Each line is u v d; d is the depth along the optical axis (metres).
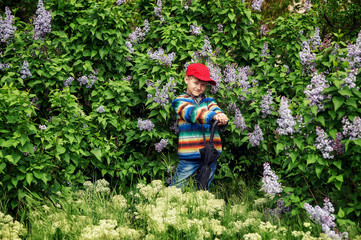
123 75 4.68
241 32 4.84
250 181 4.71
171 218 2.98
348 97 3.01
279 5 7.30
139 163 4.29
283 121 3.26
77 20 4.41
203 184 3.68
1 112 3.35
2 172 3.18
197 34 4.69
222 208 3.51
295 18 5.09
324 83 3.13
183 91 4.42
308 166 3.38
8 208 3.47
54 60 4.17
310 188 3.55
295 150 3.32
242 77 4.44
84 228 2.85
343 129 3.06
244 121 4.36
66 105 3.78
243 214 3.50
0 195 3.31
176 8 4.86
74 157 3.82
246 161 4.58
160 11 4.75
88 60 4.46
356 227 2.98
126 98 4.33
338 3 6.83
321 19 6.74
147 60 4.41
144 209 3.30
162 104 4.15
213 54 4.45
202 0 4.95
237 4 4.68
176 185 3.93
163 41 4.50
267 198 3.83
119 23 4.50
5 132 3.31
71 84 4.43
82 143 3.92
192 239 2.93
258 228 3.18
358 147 2.96
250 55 4.80
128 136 4.25
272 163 4.43
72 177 3.85
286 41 5.00
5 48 4.24
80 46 4.45
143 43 4.90
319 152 3.18
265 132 4.42
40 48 4.16
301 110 3.36
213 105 4.02
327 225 2.89
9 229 2.85
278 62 5.14
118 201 3.55
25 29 4.34
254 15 4.94
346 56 3.43
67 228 3.01
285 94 4.66
